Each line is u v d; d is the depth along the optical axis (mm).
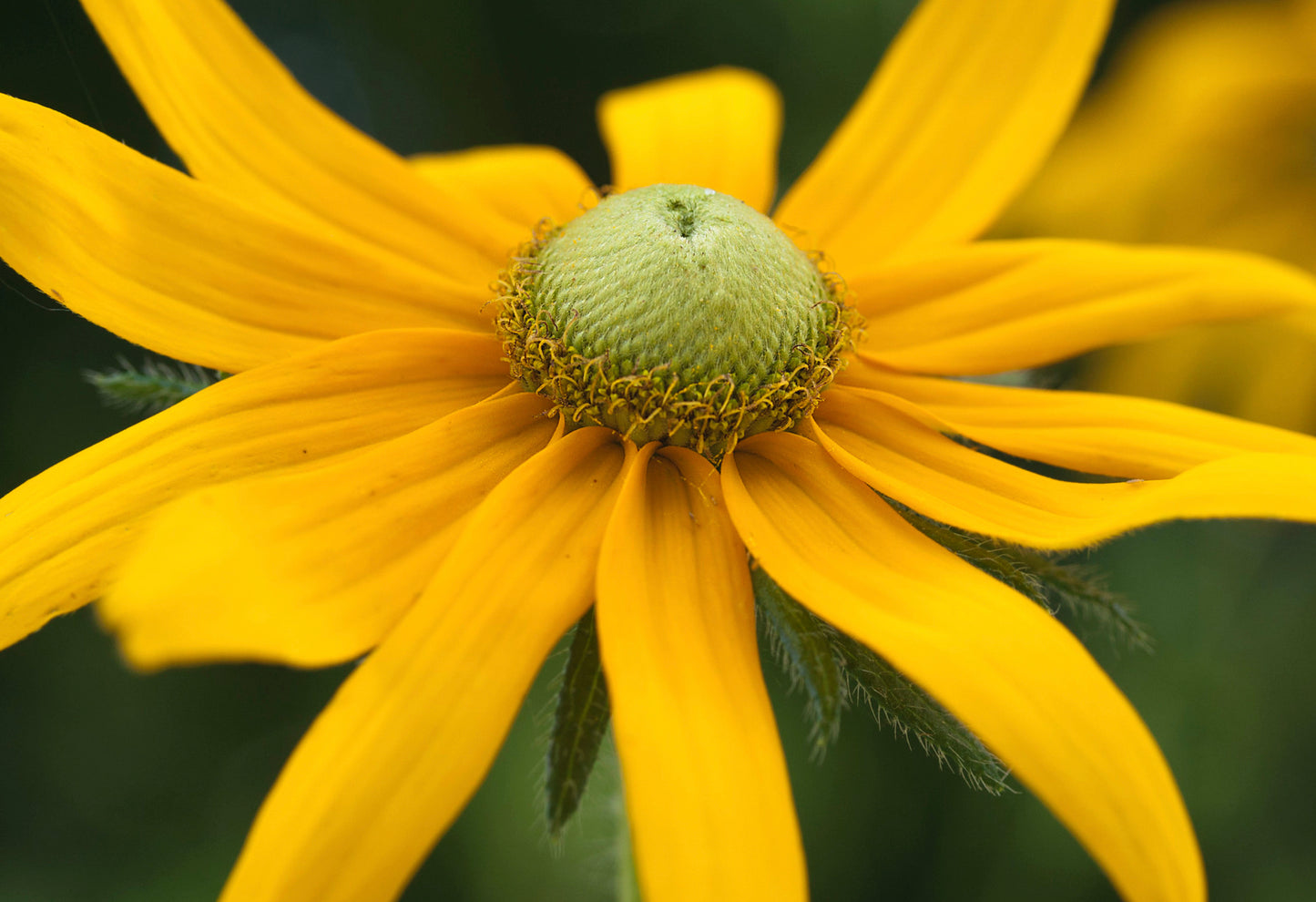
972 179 160
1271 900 194
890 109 162
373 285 150
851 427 150
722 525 143
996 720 131
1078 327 155
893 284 156
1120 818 130
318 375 144
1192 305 155
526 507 140
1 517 137
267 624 131
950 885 193
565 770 136
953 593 138
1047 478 145
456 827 196
